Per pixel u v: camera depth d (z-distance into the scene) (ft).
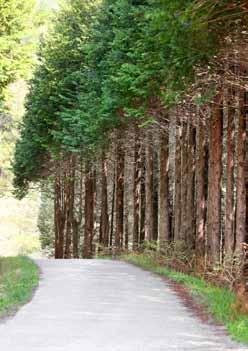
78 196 168.76
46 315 40.09
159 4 44.62
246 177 65.62
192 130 82.28
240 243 60.44
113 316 40.04
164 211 90.99
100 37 97.14
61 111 130.52
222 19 40.68
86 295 50.26
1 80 69.46
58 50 124.88
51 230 205.46
